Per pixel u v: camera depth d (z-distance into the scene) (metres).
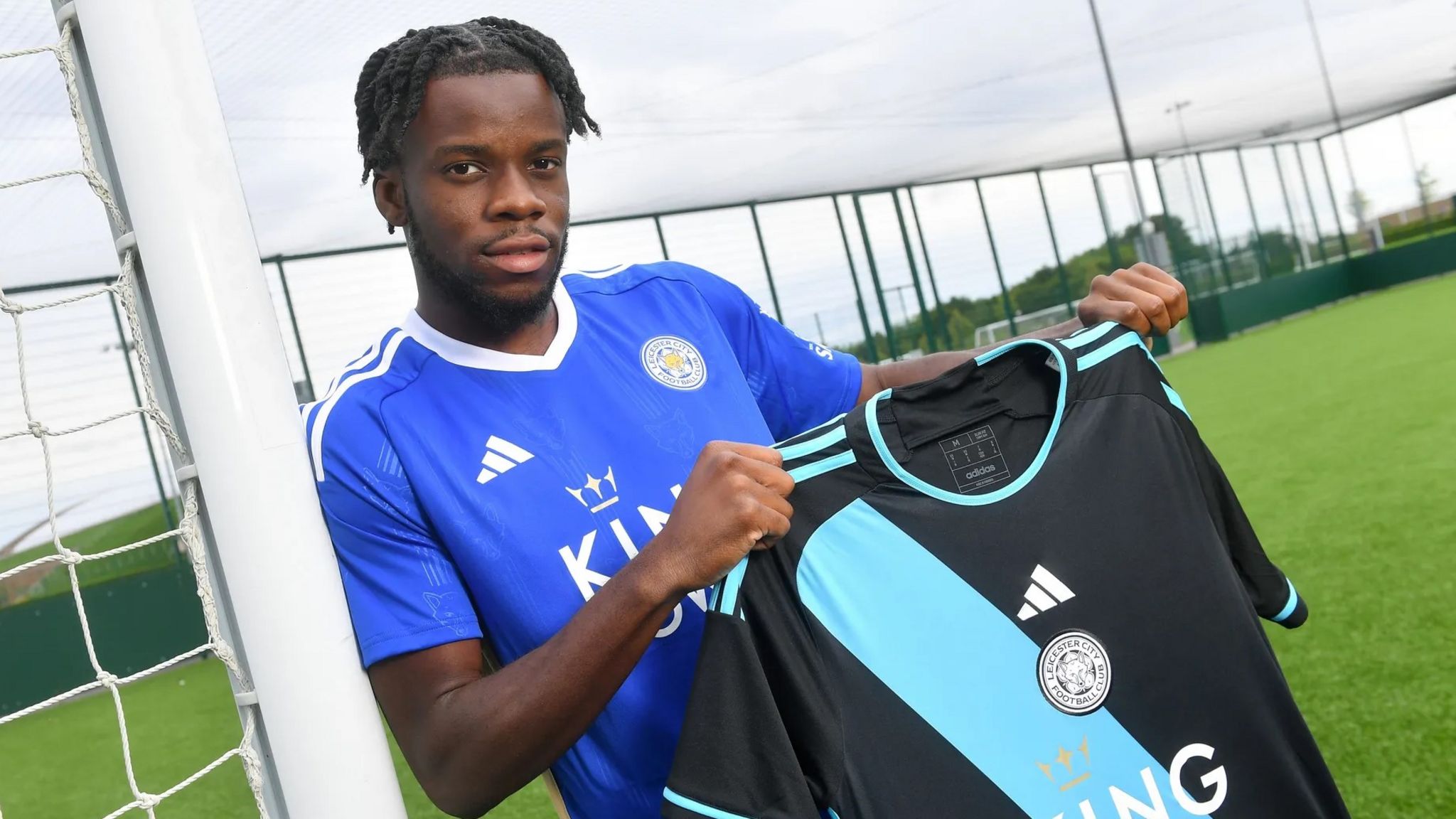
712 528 1.04
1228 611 1.18
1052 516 1.18
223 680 7.39
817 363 1.55
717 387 1.36
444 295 1.22
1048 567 1.17
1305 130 22.88
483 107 1.13
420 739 1.14
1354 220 24.19
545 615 1.18
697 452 1.29
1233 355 13.36
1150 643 1.16
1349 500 4.59
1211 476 1.25
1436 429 5.62
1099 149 18.67
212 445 1.11
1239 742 1.16
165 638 8.75
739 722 1.06
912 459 1.20
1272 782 1.16
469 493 1.18
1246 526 1.26
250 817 3.89
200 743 5.55
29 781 5.60
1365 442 5.76
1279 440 6.48
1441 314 11.71
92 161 1.13
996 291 16.38
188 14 1.15
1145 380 1.25
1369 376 8.32
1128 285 1.30
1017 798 1.11
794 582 1.15
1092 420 1.22
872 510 1.18
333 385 1.28
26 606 8.30
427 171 1.16
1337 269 20.67
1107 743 1.14
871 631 1.14
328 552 1.17
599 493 1.22
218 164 1.14
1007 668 1.14
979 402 1.24
